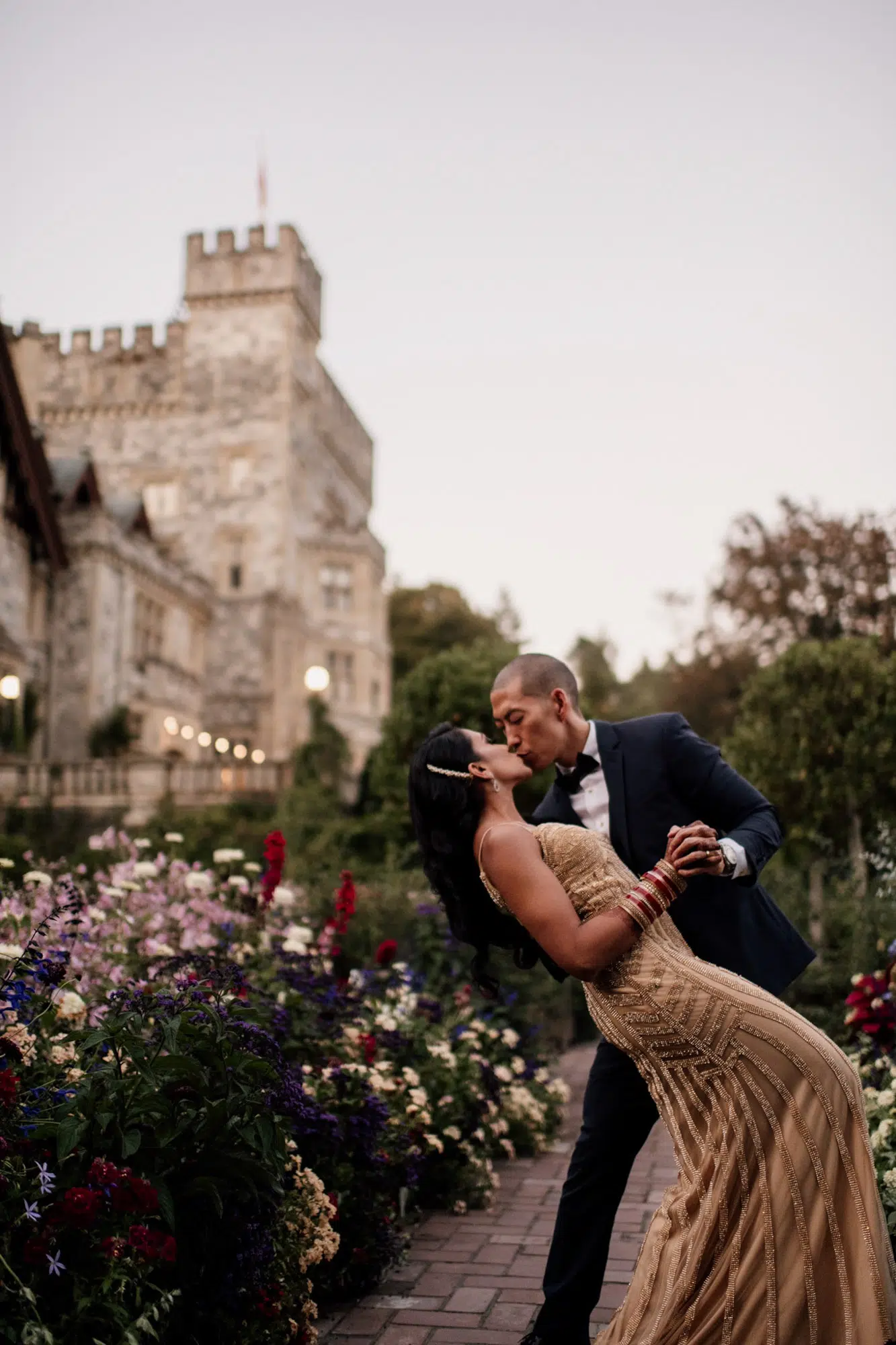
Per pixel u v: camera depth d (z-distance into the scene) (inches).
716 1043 100.0
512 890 106.2
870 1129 177.5
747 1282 94.0
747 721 494.6
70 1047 129.9
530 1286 160.4
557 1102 311.1
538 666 135.4
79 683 1050.7
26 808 871.7
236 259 1407.5
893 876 318.7
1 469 950.4
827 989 348.8
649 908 102.7
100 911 208.1
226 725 1307.8
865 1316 91.5
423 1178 205.9
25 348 1422.2
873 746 437.4
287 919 255.4
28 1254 91.3
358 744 1417.3
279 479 1363.2
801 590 1083.9
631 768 135.3
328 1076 168.2
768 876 446.9
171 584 1213.7
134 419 1403.8
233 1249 114.7
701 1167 98.8
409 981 273.4
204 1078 111.2
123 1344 92.9
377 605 1508.4
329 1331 142.2
